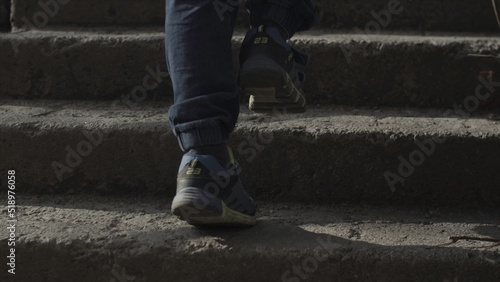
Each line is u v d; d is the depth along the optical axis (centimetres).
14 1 290
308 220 199
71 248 179
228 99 167
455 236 181
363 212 209
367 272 175
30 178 224
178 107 166
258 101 192
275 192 218
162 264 177
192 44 163
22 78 263
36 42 261
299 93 192
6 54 262
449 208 213
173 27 165
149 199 220
